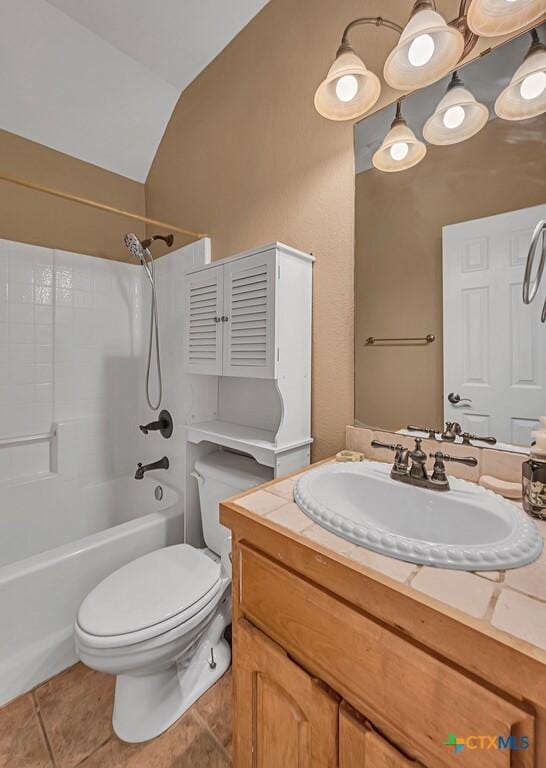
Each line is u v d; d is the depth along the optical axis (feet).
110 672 3.20
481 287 3.11
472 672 1.47
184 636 3.43
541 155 2.81
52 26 5.26
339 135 4.07
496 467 2.99
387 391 3.74
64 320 6.66
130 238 6.16
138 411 7.59
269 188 4.86
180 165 6.59
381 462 3.55
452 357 3.29
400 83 3.10
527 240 2.88
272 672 2.25
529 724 1.33
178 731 3.55
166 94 6.51
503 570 1.81
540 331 2.83
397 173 3.61
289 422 4.13
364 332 3.92
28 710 3.76
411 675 1.64
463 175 3.19
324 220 4.23
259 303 4.05
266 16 4.87
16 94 5.74
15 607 3.99
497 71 2.96
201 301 4.91
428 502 2.70
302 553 2.07
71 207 6.80
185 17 5.14
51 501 6.29
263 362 4.02
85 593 4.53
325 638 1.98
